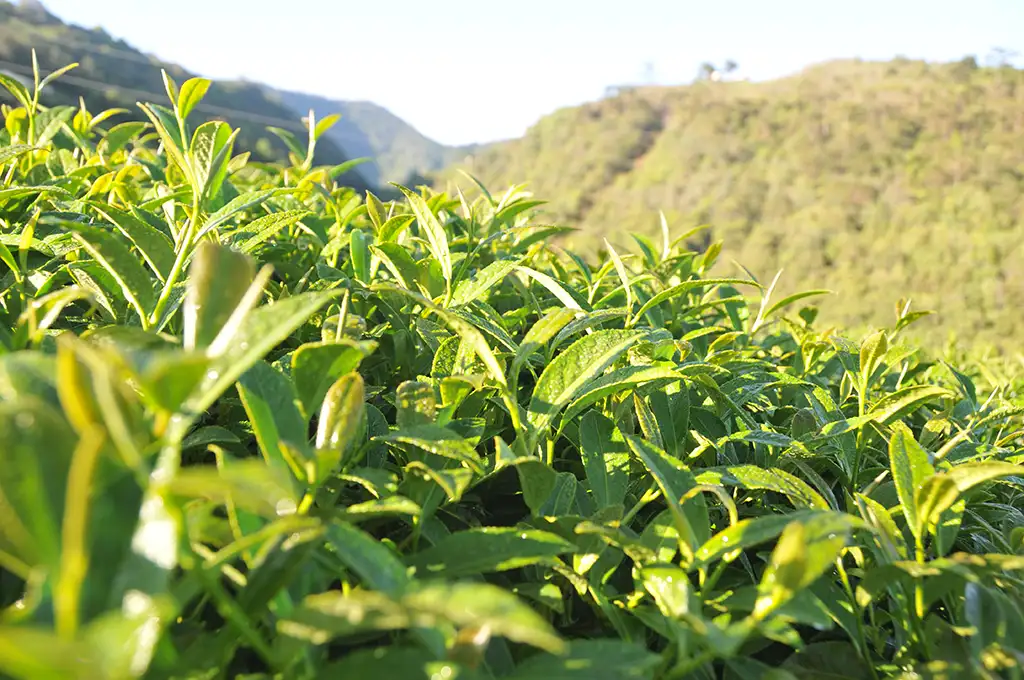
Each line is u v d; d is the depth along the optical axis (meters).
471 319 1.39
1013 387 2.71
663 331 1.57
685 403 1.45
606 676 0.77
